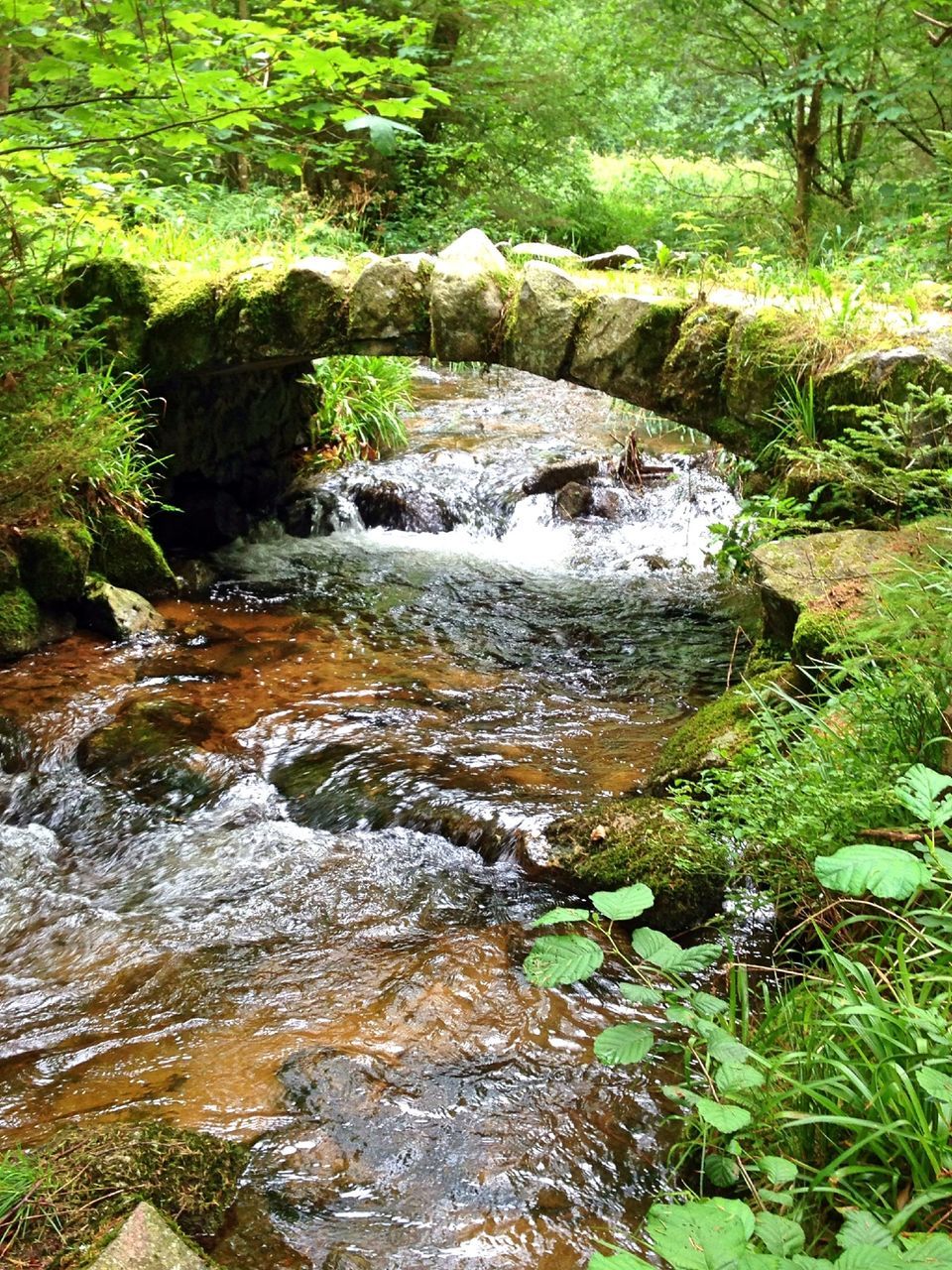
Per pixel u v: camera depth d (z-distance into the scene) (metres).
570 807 3.66
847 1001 2.14
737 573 4.86
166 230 6.64
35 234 5.08
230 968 3.06
